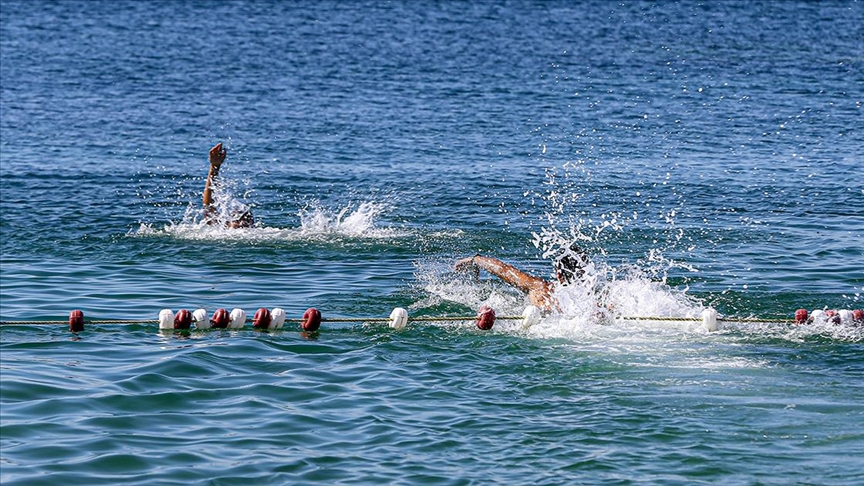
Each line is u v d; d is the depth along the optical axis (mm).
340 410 20625
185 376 22609
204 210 40312
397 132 61875
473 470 17672
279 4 147625
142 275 33219
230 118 67625
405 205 44250
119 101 74250
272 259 35562
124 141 60500
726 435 19016
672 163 51406
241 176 51031
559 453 18297
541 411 20391
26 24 122312
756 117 63344
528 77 82500
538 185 47656
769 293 30281
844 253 35156
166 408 20766
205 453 18531
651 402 20734
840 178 47469
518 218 41531
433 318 26562
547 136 59656
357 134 61594
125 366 23297
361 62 92562
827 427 19391
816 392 21281
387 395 21422
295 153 56562
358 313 28422
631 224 39906
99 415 20328
